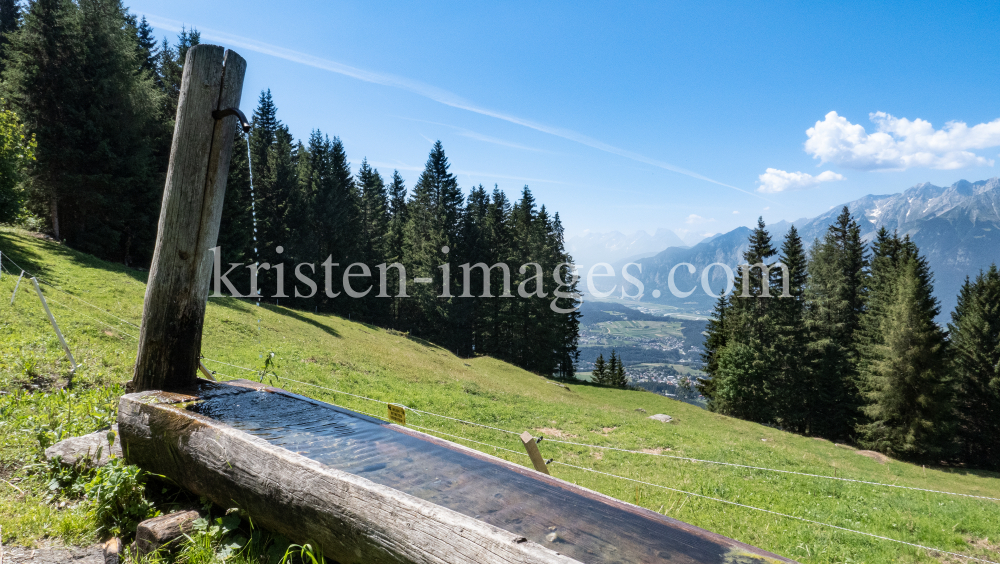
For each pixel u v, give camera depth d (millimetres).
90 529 3326
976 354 47250
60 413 5488
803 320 51062
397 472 2965
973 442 46688
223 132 4273
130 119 30078
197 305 4312
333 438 3471
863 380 46656
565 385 42250
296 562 2766
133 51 33250
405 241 67188
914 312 39656
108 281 20141
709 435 20703
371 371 21453
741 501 10438
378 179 77688
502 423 16688
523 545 1914
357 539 2412
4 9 37594
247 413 3859
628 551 2152
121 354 11219
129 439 3699
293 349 20391
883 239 57875
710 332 62969
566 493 2768
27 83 26172
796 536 8664
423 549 2154
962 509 11734
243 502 2992
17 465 4191
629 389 44219
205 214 4242
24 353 8250
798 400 49000
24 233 23969
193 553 2805
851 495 12172
